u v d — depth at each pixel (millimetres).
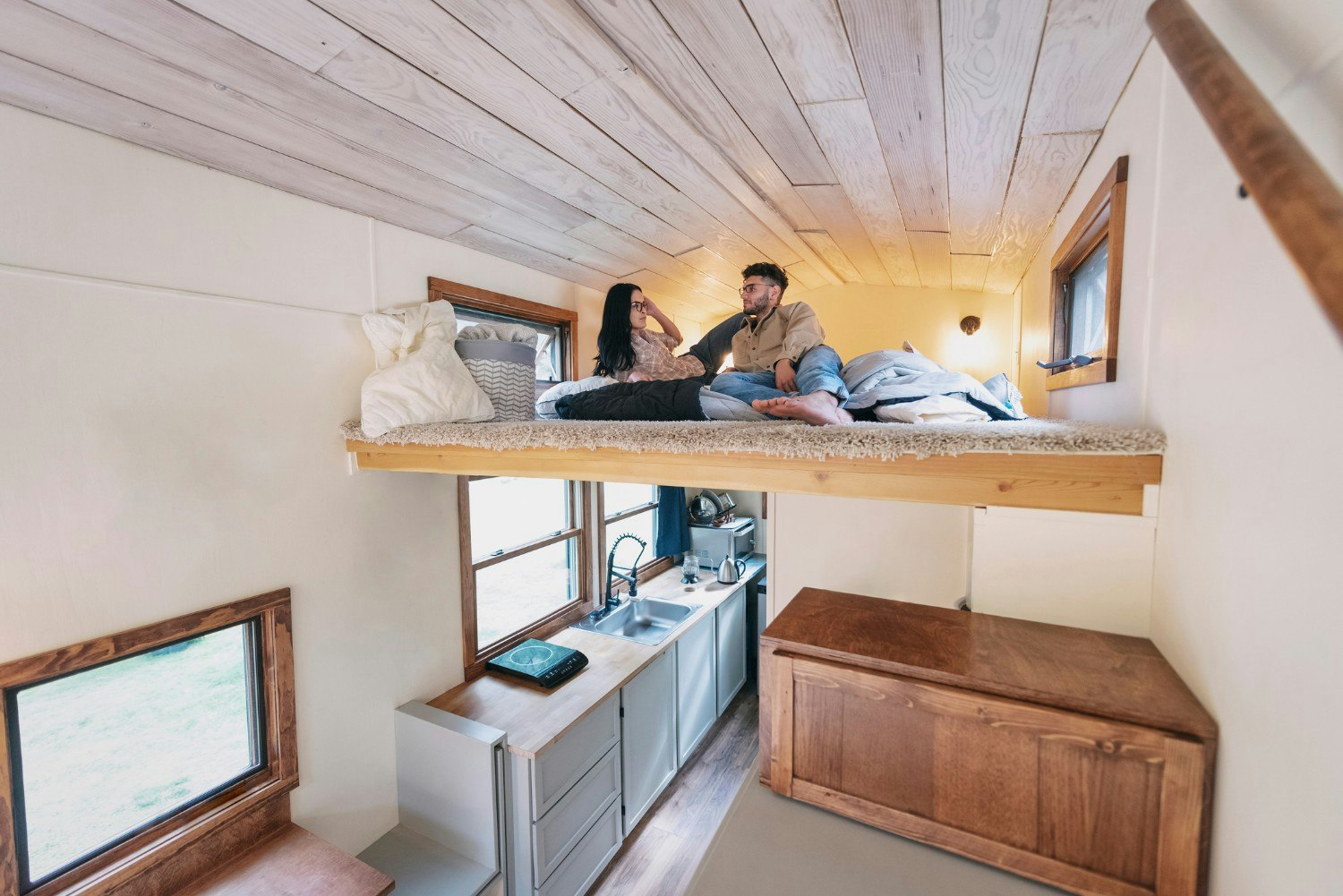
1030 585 1077
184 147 1261
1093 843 742
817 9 895
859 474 962
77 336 1151
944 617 1073
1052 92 1051
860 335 3168
